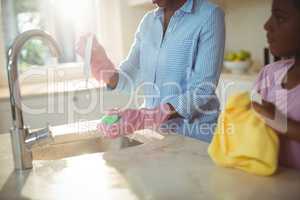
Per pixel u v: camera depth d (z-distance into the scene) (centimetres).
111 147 140
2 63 272
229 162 90
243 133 89
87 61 141
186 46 135
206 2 136
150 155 105
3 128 235
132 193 81
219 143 94
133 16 293
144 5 284
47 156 133
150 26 150
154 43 146
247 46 262
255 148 85
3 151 118
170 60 139
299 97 95
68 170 96
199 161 98
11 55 93
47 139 98
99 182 88
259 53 252
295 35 92
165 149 110
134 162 100
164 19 146
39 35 97
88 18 297
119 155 107
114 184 86
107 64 148
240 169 90
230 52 277
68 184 87
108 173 93
